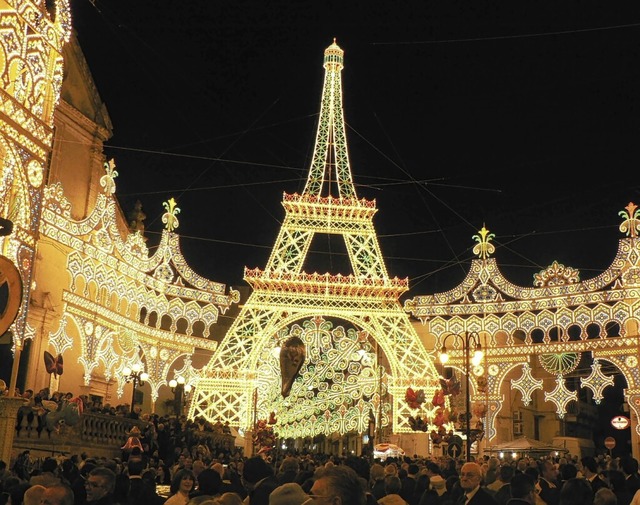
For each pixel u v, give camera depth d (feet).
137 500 32.65
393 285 171.42
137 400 181.27
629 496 39.83
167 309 148.56
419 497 41.98
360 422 184.75
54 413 72.02
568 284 138.51
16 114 68.23
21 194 69.36
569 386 249.14
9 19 67.41
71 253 116.26
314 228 176.35
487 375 141.28
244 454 147.95
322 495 18.49
